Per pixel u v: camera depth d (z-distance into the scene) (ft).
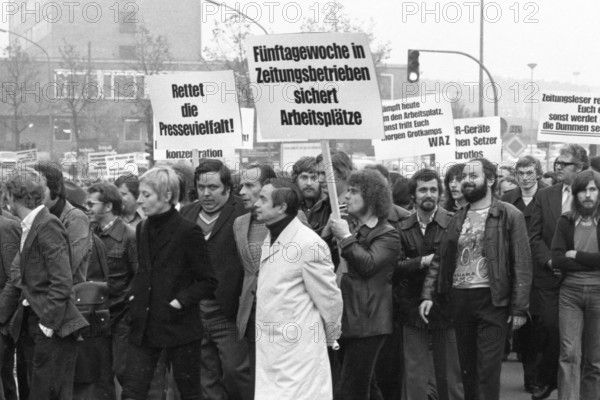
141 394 28.17
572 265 33.60
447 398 33.12
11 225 31.35
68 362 30.48
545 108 54.49
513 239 30.94
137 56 178.70
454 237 31.53
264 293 26.55
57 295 29.55
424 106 50.11
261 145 122.93
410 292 33.09
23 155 73.97
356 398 30.25
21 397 34.17
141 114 172.86
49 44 219.00
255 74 30.12
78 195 38.37
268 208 26.43
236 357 32.07
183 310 27.96
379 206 30.12
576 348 33.94
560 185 38.01
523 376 43.70
